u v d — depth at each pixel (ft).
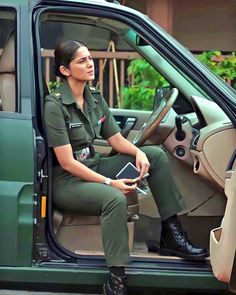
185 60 14.01
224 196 15.94
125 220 13.75
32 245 13.69
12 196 13.53
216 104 14.66
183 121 16.11
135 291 14.32
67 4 14.11
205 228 16.20
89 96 14.66
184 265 14.32
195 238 16.19
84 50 14.26
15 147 13.56
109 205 13.70
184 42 31.91
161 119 15.25
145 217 16.24
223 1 31.73
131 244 14.99
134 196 14.93
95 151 15.93
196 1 31.53
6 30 14.29
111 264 13.61
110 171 15.17
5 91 13.91
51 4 14.08
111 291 13.58
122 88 28.73
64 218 14.51
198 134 15.19
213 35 31.89
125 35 16.96
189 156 15.87
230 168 13.38
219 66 29.32
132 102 28.22
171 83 16.94
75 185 14.08
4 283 13.96
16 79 13.79
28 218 13.60
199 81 14.01
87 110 14.56
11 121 13.60
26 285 13.99
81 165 14.08
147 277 13.98
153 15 31.35
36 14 13.99
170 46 14.05
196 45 31.94
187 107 17.06
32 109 13.73
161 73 17.02
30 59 13.84
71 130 14.19
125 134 17.84
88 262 14.03
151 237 16.26
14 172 13.56
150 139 16.11
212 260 13.05
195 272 14.11
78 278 13.87
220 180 14.76
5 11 13.98
